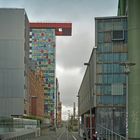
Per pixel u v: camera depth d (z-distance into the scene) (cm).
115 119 8050
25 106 9862
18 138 7019
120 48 8856
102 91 8725
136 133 3250
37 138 8531
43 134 11612
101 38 8938
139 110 3266
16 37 9312
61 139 7819
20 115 9112
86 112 9831
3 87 9181
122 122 7756
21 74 9244
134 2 3356
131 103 3288
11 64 9250
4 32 9306
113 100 8625
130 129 3269
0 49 9300
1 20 9325
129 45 3372
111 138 3512
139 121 3256
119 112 8400
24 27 9475
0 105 9138
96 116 8469
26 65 10169
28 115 10725
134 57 3322
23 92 9212
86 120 6406
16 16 9350
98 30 8950
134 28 3347
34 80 13762
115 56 8850
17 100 9169
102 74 8812
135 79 3278
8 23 9325
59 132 13838
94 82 8769
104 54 8888
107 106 8594
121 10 9156
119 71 8762
